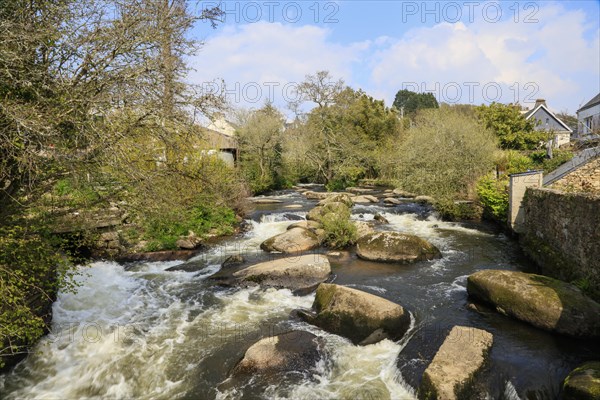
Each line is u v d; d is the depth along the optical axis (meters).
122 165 5.82
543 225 9.87
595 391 4.23
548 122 37.88
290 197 25.30
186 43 6.74
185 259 11.13
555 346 5.78
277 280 8.85
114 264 10.50
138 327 6.95
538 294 6.52
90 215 8.07
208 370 5.66
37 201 6.32
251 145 29.03
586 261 7.26
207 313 7.55
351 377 5.41
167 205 7.35
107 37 5.77
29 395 5.19
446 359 5.23
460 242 12.33
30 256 5.59
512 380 4.99
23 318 5.15
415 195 22.20
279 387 5.22
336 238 12.23
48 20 5.27
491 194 14.55
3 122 4.62
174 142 6.68
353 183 31.44
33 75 5.03
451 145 18.48
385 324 6.33
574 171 11.95
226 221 14.66
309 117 32.03
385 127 35.00
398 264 10.30
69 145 5.42
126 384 5.41
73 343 6.35
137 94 5.95
